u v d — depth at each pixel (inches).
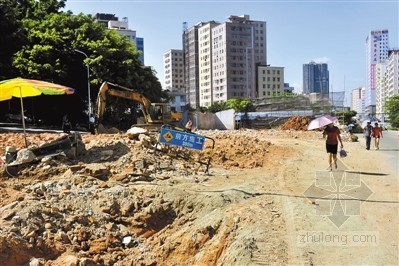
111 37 1683.1
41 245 330.0
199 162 609.6
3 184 442.0
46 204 384.2
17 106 1553.9
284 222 359.9
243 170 607.8
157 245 376.5
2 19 1264.8
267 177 550.0
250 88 4845.0
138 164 542.9
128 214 412.2
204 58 5064.0
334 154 605.9
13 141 628.7
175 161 598.9
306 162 693.3
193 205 423.2
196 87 5216.5
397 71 4542.3
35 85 542.6
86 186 453.1
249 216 371.6
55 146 549.6
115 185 466.3
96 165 519.5
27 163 506.3
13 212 353.4
